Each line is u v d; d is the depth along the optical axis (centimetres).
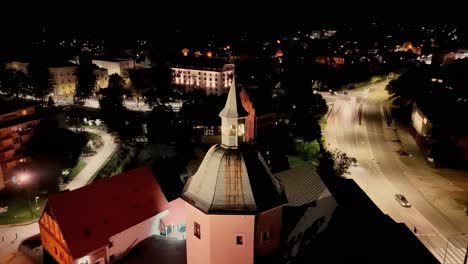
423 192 7275
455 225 6100
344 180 4506
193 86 16238
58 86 15100
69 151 8669
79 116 12175
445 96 11594
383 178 7938
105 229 4866
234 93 2803
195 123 10088
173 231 5669
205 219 2778
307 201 3672
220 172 2753
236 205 2678
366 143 10100
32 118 8525
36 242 5600
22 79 13912
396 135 10731
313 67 18150
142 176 5516
